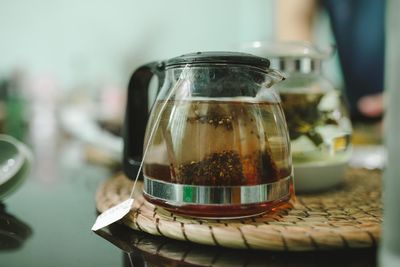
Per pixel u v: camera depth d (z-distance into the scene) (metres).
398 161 0.25
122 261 0.33
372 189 0.50
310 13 1.07
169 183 0.37
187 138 0.37
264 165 0.37
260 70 0.37
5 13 1.34
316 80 0.50
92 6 1.38
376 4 1.13
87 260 0.34
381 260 0.27
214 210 0.36
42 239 0.38
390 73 0.26
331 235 0.33
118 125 0.89
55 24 1.38
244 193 0.36
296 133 0.47
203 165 0.36
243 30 1.36
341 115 0.50
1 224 0.42
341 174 0.50
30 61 1.38
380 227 0.34
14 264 0.33
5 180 0.46
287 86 0.48
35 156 0.90
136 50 1.41
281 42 0.50
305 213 0.40
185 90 0.38
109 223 0.38
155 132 0.39
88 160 0.87
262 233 0.33
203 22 1.38
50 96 1.29
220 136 0.36
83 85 1.38
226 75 0.37
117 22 1.40
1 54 1.36
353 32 1.15
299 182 0.47
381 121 0.96
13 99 0.96
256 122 0.37
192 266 0.32
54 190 0.57
